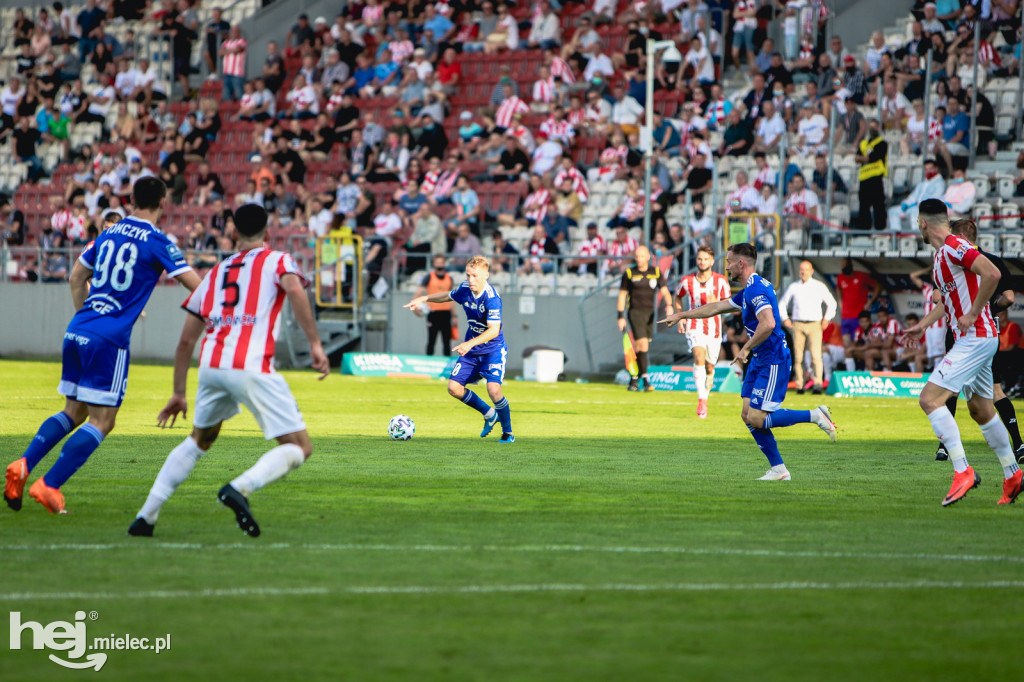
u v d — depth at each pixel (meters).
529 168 104.25
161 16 132.75
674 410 60.06
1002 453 28.83
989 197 84.00
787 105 94.44
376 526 24.38
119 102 127.62
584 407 61.25
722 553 21.62
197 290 22.27
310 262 102.62
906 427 51.69
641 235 94.19
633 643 15.54
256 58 129.62
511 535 23.42
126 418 50.00
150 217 25.77
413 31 120.19
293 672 14.10
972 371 28.34
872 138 83.81
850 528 24.77
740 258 33.12
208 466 34.16
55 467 24.88
